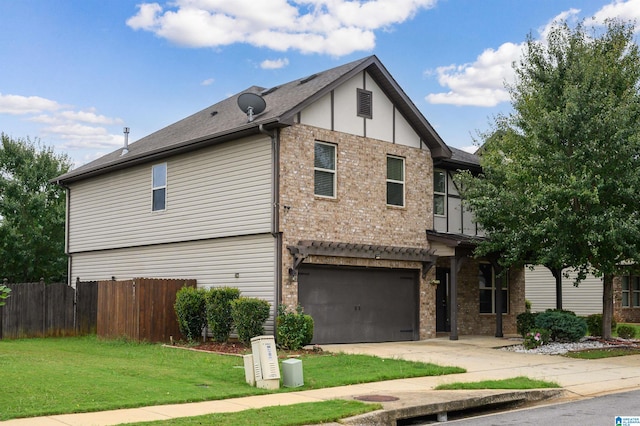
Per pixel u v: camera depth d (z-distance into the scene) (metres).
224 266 20.86
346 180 20.81
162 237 23.14
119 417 9.69
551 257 20.03
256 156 19.86
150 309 20.38
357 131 21.25
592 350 19.70
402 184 22.53
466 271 25.67
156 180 23.67
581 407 11.64
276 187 19.16
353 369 14.76
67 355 17.36
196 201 21.92
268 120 18.84
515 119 22.94
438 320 24.80
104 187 26.25
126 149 26.47
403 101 22.30
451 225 24.64
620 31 22.77
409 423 10.88
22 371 13.43
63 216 35.59
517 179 21.17
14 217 34.56
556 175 20.41
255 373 12.55
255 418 9.69
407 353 18.09
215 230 21.08
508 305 26.75
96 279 26.53
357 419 10.01
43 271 34.69
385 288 21.73
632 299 36.06
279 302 18.97
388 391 12.31
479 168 25.44
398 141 22.47
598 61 21.25
